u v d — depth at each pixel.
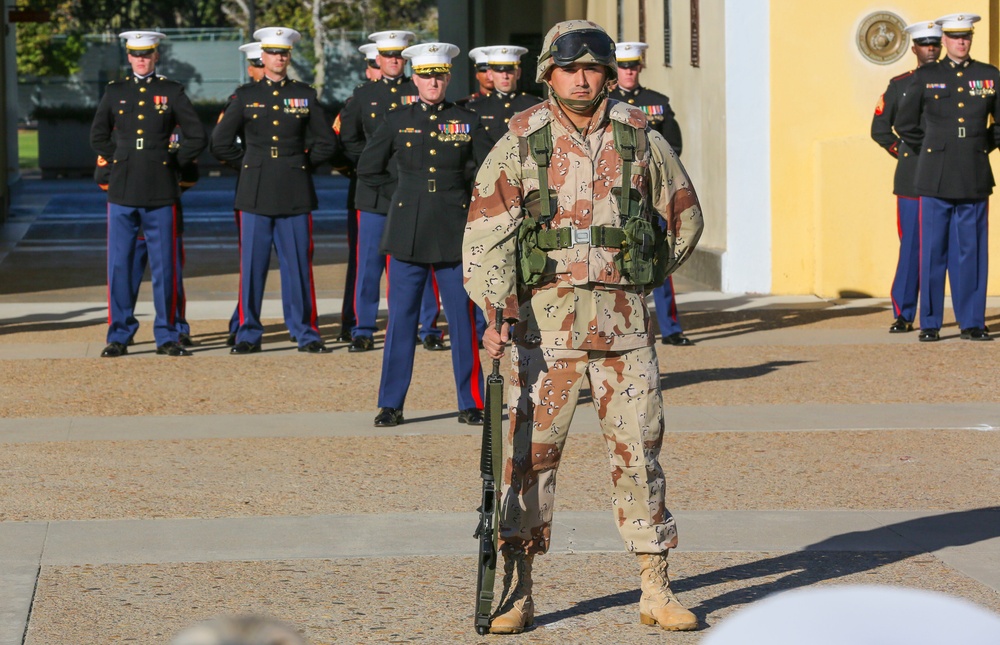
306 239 14.37
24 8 36.75
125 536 7.56
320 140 14.33
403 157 10.72
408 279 10.62
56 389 12.34
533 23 38.00
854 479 8.88
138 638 5.89
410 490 8.63
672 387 12.30
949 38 14.41
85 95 51.56
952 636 1.46
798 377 12.70
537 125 5.88
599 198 5.83
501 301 5.77
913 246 15.08
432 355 14.34
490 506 5.79
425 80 10.75
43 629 6.00
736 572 6.86
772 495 8.47
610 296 5.84
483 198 5.88
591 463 9.34
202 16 71.81
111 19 71.00
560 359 5.82
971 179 14.26
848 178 18.08
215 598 6.45
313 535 7.57
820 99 18.38
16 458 9.59
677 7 21.83
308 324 14.50
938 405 11.38
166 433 10.47
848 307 17.36
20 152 62.59
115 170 13.98
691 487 8.70
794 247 18.56
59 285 19.78
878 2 18.31
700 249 19.75
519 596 6.04
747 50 18.36
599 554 7.19
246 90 14.29
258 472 9.15
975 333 14.65
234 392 12.21
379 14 71.88
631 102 14.33
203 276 20.86
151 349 14.60
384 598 6.46
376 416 10.90
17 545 7.36
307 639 5.86
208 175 47.25
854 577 6.72
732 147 18.50
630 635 5.94
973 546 7.27
